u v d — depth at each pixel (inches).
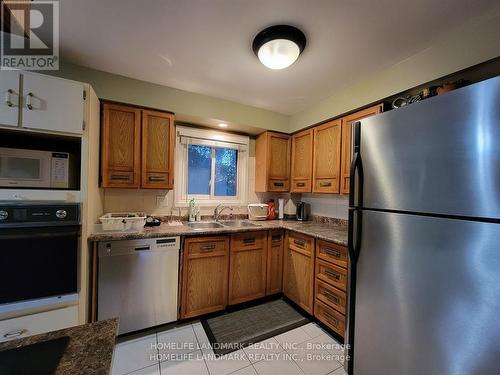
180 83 79.8
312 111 97.7
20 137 58.5
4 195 49.6
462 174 34.6
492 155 31.6
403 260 42.6
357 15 47.7
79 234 55.2
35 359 20.6
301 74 72.6
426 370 39.0
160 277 72.1
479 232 33.0
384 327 46.0
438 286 37.5
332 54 61.6
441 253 37.2
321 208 107.3
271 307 89.7
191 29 53.4
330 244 73.9
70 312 54.2
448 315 36.3
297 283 88.0
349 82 77.5
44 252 50.9
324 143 91.4
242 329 75.0
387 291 45.4
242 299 87.6
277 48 54.5
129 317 68.1
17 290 48.4
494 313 31.6
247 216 114.2
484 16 47.5
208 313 80.9
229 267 84.8
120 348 64.6
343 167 82.7
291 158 111.5
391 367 44.6
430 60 58.0
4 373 18.9
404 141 42.4
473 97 33.6
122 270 66.9
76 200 56.3
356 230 51.5
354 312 52.5
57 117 53.7
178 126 97.2
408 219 41.7
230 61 66.4
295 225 96.3
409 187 41.4
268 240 93.4
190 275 77.4
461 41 52.2
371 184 48.4
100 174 72.2
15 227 48.6
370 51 60.1
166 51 62.1
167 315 73.5
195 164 104.9
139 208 90.5
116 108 74.5
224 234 83.4
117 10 47.5
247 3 45.5
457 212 35.2
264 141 108.3
